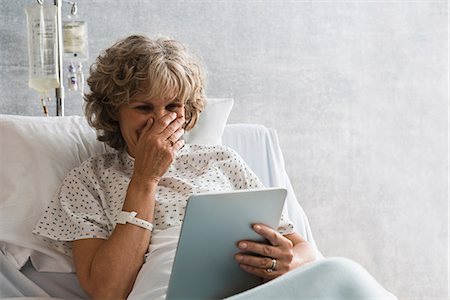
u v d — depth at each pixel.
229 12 2.96
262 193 1.49
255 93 3.02
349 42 3.13
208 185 1.88
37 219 1.91
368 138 3.20
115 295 1.69
